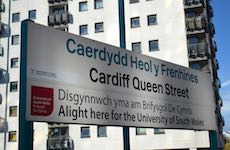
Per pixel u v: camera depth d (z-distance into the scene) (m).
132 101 7.70
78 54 6.80
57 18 40.03
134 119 7.66
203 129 9.58
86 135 36.16
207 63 35.38
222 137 39.88
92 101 6.88
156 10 36.88
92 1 39.47
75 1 40.12
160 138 33.34
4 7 42.88
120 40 8.84
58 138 37.12
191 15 37.66
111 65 7.42
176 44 35.69
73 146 36.38
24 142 5.64
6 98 39.84
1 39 41.81
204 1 37.66
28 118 5.73
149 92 8.15
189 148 32.38
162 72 8.62
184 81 9.24
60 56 6.45
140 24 36.97
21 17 42.31
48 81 6.16
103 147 35.19
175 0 36.66
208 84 10.20
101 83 7.14
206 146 31.94
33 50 5.99
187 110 9.12
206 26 35.50
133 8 37.50
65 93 6.43
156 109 8.22
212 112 10.12
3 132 39.03
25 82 5.79
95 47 7.16
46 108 6.05
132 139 34.06
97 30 38.59
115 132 35.00
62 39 6.54
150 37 36.44
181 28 35.88
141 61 8.12
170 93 8.70
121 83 7.55
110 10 38.53
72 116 6.47
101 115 7.00
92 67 7.02
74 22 39.66
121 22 8.96
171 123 8.54
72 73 6.61
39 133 38.06
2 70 40.66
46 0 42.03
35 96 5.91
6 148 38.56
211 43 39.97
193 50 35.09
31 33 6.00
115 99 7.35
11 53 41.09
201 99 9.74
